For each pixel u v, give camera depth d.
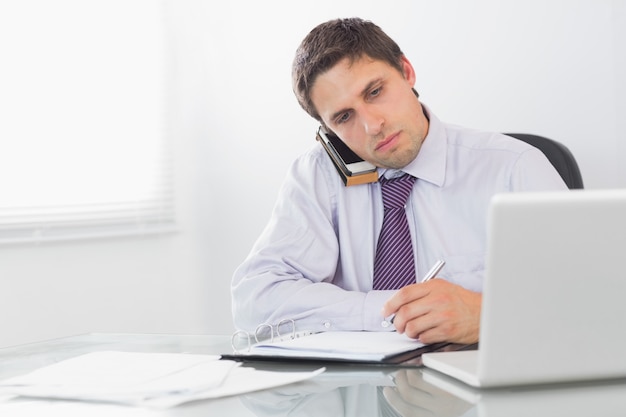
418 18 2.77
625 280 0.76
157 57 2.97
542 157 1.72
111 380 0.88
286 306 1.42
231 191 3.00
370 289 1.67
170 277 2.95
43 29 2.76
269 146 2.97
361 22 1.61
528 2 2.61
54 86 2.78
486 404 0.73
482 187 1.68
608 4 2.50
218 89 3.00
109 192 2.88
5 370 1.05
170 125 2.98
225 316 3.00
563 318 0.77
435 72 2.75
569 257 0.75
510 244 0.74
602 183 2.55
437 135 1.71
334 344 1.07
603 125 2.54
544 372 0.79
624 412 0.68
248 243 2.99
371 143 1.61
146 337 1.35
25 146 2.72
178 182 2.99
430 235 1.66
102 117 2.88
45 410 0.78
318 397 0.80
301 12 2.92
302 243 1.66
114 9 2.90
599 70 2.53
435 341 1.09
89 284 2.79
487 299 0.76
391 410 0.73
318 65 1.57
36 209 2.72
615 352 0.79
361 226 1.70
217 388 0.84
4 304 2.62
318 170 1.76
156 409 0.76
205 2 2.99
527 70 2.63
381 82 1.58
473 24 2.69
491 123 2.68
